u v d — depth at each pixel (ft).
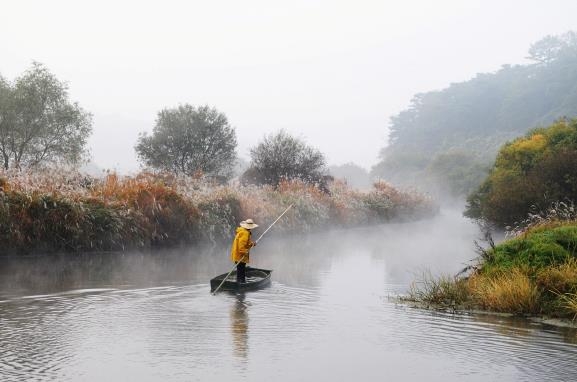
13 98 105.19
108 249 80.28
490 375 29.30
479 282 47.98
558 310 42.27
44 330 36.88
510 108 447.42
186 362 30.71
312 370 29.78
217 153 137.90
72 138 113.50
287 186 131.23
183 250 85.51
